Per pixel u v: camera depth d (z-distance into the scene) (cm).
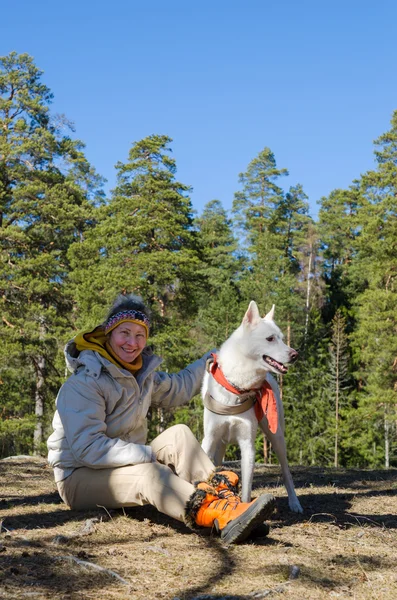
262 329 425
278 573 297
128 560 308
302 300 4362
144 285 2739
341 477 683
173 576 288
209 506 347
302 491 562
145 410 413
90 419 379
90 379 383
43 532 349
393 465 3497
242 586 278
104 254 3066
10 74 3019
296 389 3556
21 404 2517
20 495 478
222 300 3484
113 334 396
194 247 3541
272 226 5350
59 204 2869
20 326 2547
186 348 2836
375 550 348
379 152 3362
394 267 3120
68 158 3212
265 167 5391
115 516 387
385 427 3250
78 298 2688
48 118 3148
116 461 370
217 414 432
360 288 4947
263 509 327
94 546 329
